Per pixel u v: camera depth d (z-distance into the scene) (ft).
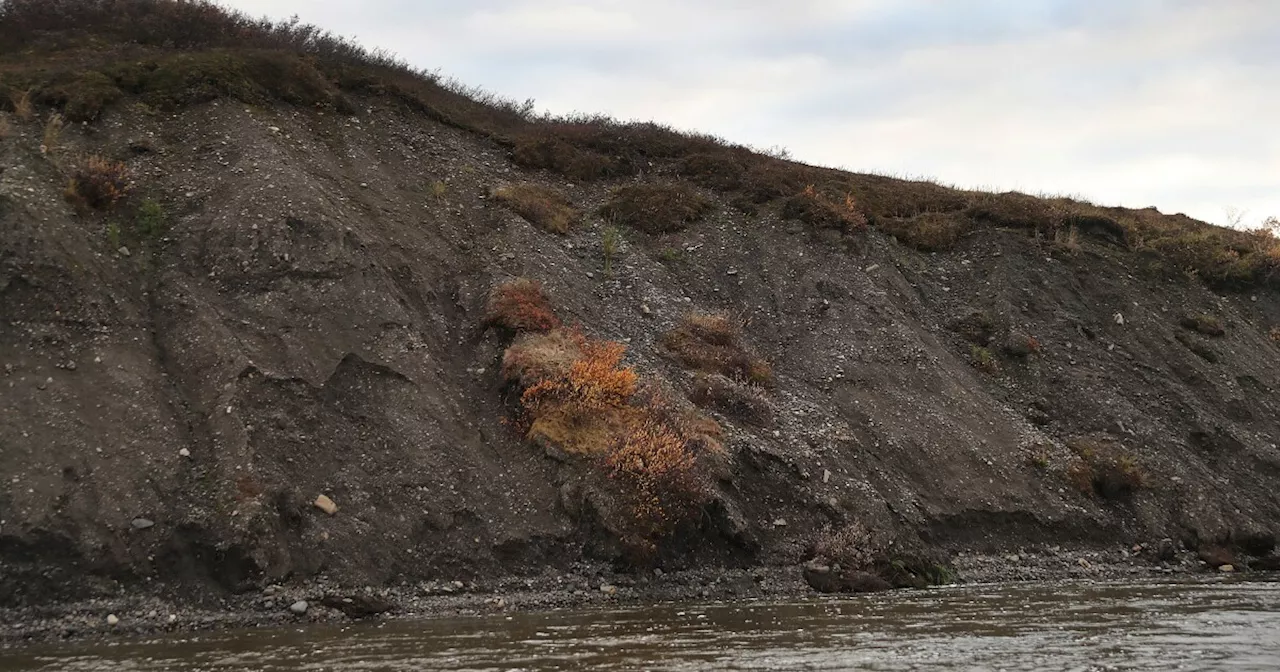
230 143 78.13
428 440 58.90
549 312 72.49
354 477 54.95
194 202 70.38
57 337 55.26
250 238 66.64
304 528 51.06
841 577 58.75
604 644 39.65
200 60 88.28
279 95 90.48
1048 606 51.52
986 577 64.64
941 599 54.24
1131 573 68.69
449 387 64.08
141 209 67.97
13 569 44.09
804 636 41.86
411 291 71.36
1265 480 84.33
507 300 71.92
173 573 46.83
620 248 92.12
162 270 64.08
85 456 49.32
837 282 93.56
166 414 53.78
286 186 72.08
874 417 76.69
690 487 58.39
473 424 61.82
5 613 42.80
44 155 68.54
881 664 36.17
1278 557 74.79
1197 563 72.43
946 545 67.62
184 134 79.20
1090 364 92.84
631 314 80.74
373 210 78.23
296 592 47.78
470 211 87.40
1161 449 83.25
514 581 53.11
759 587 56.49
